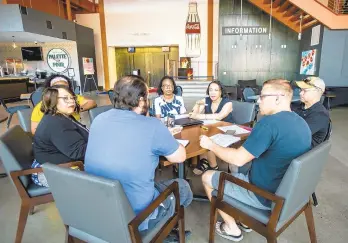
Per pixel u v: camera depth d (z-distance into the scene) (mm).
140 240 1018
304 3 5934
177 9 9609
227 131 1955
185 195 1466
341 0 5883
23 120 2430
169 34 9844
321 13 5891
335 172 2594
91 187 917
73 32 8656
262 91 1333
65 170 965
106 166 1016
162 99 2742
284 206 1110
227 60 8906
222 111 2518
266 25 8453
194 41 9727
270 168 1244
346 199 2068
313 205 1979
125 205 933
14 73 9453
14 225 1776
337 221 1782
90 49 9891
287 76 8734
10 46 9281
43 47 9172
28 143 1764
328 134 1863
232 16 8562
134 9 9820
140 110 1130
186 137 1805
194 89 8695
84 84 9570
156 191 1263
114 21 10023
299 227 1726
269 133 1184
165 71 10695
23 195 1489
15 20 6348
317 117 1788
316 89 1828
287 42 8453
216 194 1493
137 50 10664
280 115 1216
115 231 993
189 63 9672
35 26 6820
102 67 10469
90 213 1010
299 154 1187
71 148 1499
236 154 1295
